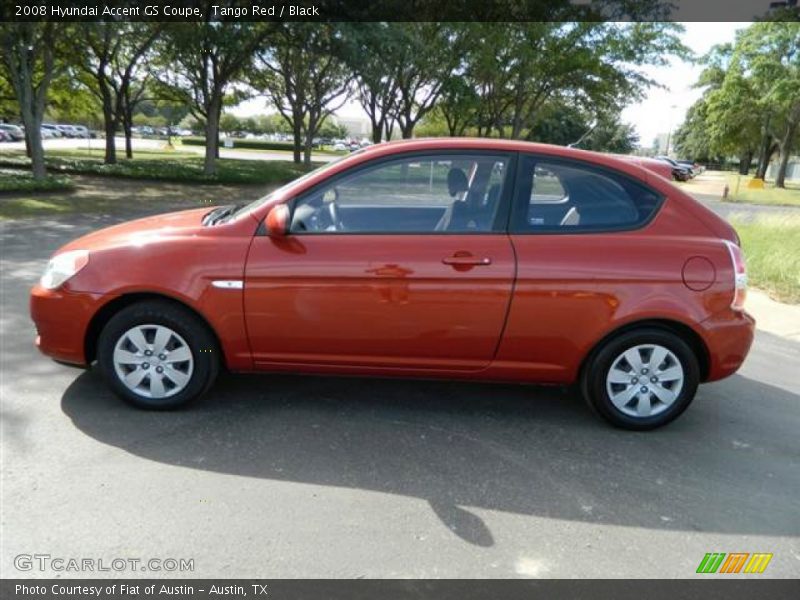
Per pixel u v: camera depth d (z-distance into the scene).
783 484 3.30
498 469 3.30
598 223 3.65
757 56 35.06
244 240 3.57
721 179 53.25
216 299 3.55
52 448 3.26
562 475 3.28
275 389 4.18
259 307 3.56
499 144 3.71
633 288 3.53
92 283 3.58
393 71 23.23
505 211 3.62
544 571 2.52
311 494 2.97
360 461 3.31
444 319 3.56
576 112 36.50
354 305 3.54
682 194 3.76
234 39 19.14
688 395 3.76
